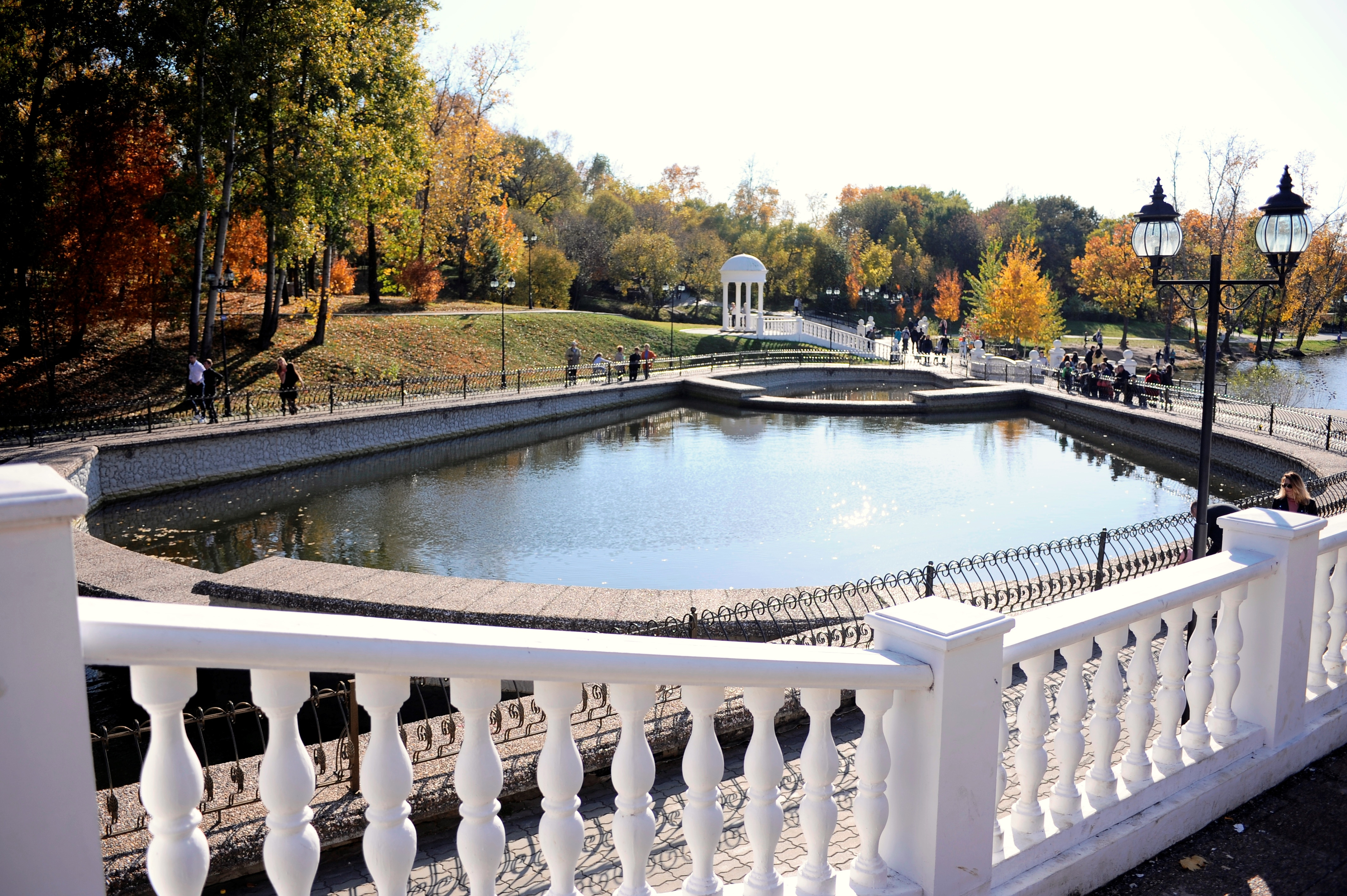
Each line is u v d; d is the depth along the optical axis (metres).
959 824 2.85
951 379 43.97
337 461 25.08
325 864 4.65
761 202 97.88
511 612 9.67
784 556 16.45
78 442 20.17
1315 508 9.20
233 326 33.88
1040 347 57.84
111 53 26.41
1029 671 3.23
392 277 50.00
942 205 96.19
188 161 28.28
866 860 2.83
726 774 5.77
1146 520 18.94
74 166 27.33
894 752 2.87
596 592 10.48
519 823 4.98
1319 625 4.68
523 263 58.50
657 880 4.21
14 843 1.42
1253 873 3.62
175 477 21.33
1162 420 27.84
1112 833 3.54
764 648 2.47
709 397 39.12
